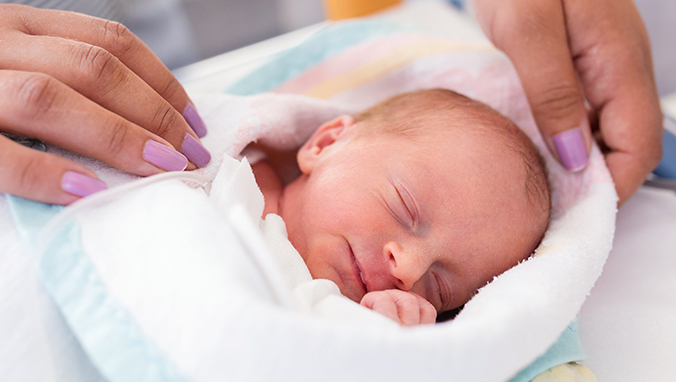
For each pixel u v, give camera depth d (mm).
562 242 736
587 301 859
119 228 542
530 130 1079
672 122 1179
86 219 554
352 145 873
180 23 1846
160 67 738
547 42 855
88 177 567
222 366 426
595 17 865
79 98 586
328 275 762
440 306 819
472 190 786
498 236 786
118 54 705
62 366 541
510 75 1101
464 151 817
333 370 428
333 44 1284
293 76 1261
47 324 547
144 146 619
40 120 566
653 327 796
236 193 638
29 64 636
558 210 927
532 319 542
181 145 702
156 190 564
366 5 1729
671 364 738
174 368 442
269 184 977
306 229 803
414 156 808
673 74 1404
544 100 873
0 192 579
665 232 968
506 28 884
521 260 812
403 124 888
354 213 762
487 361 479
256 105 925
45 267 523
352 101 1218
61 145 600
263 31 2078
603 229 772
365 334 432
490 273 795
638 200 1055
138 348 461
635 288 870
